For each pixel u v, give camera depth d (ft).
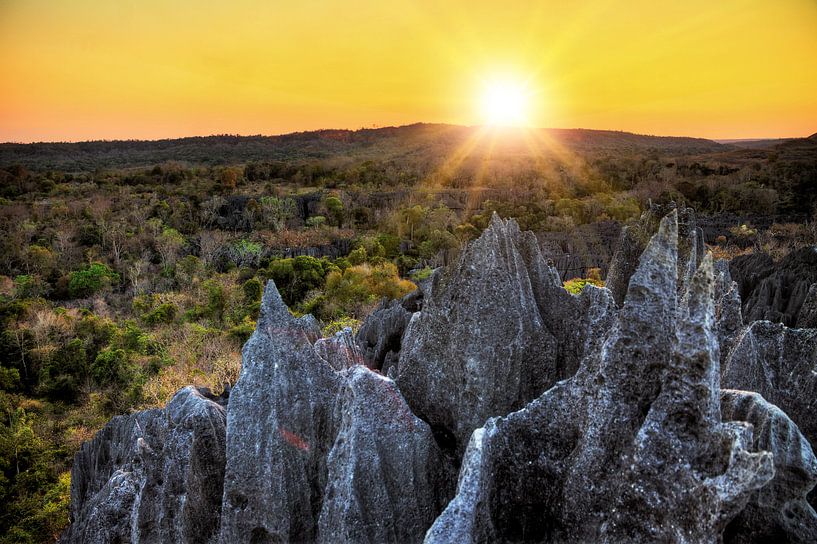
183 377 167.02
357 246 361.10
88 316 238.27
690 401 33.76
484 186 590.96
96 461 86.07
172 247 350.43
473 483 36.42
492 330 52.01
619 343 38.22
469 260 54.13
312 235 395.34
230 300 256.73
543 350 54.39
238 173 626.23
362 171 653.30
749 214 410.72
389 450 45.27
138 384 172.76
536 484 42.22
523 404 53.62
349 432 44.78
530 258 60.70
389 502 44.55
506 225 63.26
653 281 38.37
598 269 266.77
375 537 43.50
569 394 42.16
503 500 42.55
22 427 145.69
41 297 287.28
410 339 64.44
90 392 186.39
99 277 308.60
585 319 56.39
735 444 30.12
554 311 59.11
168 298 270.26
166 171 645.51
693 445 33.35
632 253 72.02
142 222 403.95
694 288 34.24
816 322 70.95
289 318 55.21
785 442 34.63
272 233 406.82
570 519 38.68
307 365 54.60
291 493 49.85
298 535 49.88
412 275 297.12
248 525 49.16
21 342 213.66
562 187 517.55
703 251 79.77
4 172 564.71
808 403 49.42
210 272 322.14
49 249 351.67
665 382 35.27
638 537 34.17
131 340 211.82
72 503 85.25
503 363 52.31
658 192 465.06
